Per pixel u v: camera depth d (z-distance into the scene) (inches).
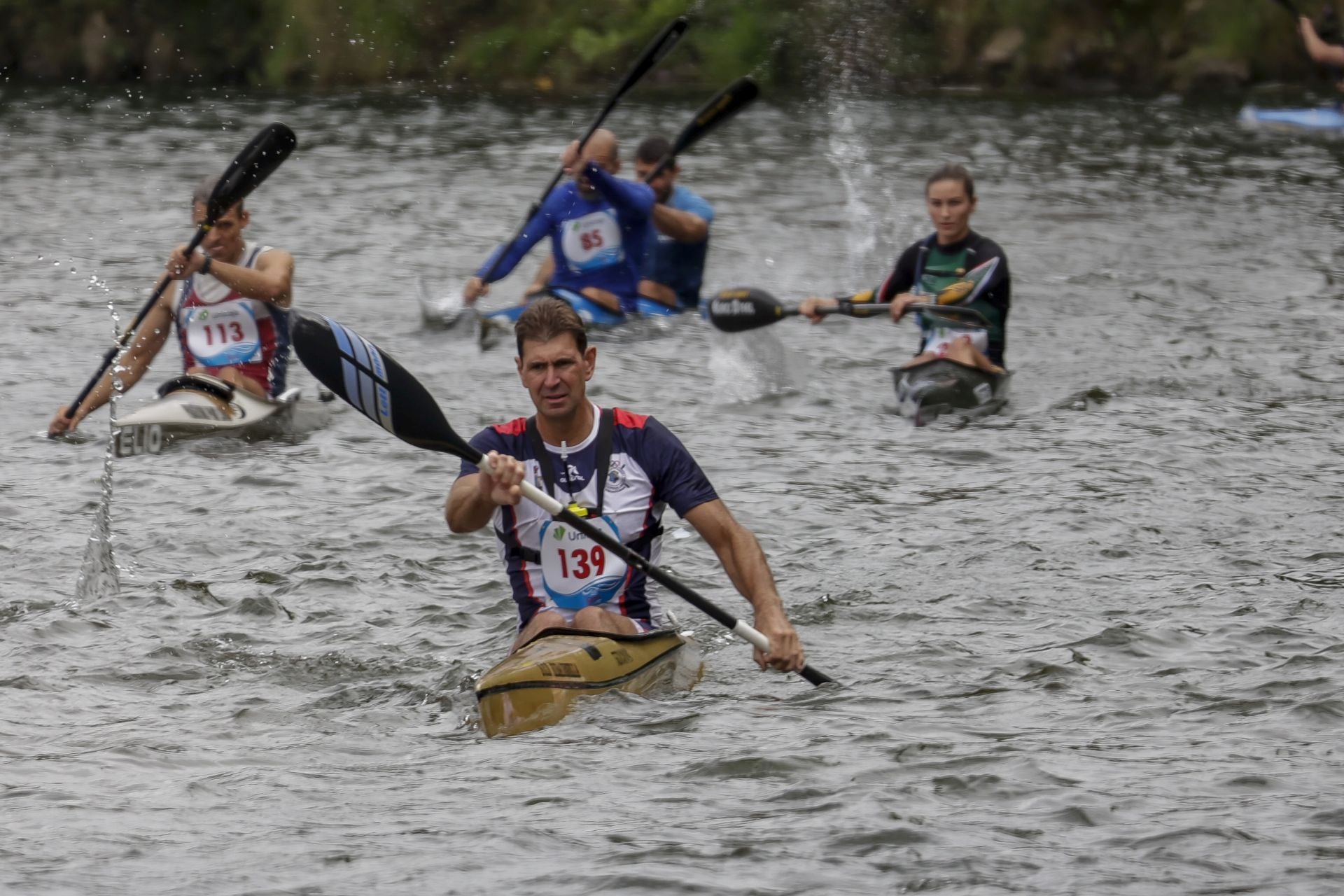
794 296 1886.1
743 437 1237.1
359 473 1124.5
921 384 1295.5
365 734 644.1
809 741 616.4
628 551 698.2
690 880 484.1
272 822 538.6
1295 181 2591.0
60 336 1621.6
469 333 1651.1
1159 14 3777.1
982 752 597.6
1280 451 1156.5
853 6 3909.9
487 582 877.8
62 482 1104.2
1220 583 847.1
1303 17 3164.4
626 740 623.8
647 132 3201.3
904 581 870.4
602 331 1649.9
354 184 2652.6
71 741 634.2
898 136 3095.5
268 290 1259.2
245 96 3907.5
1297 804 539.2
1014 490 1061.8
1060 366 1475.1
